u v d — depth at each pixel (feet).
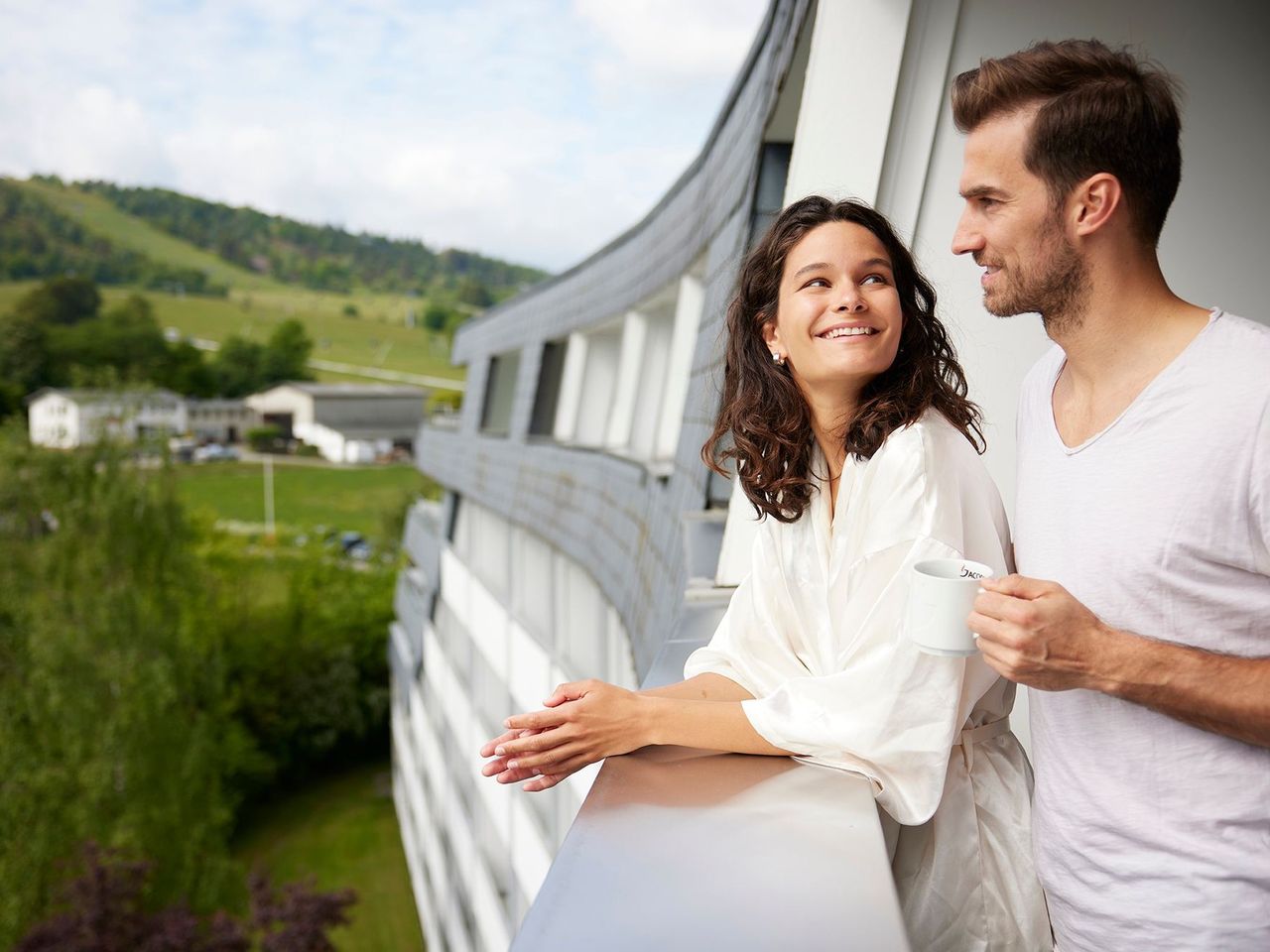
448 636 52.70
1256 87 8.13
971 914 4.83
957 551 4.56
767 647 5.21
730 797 4.31
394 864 84.53
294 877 83.76
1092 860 4.22
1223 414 3.75
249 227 503.20
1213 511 3.77
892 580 4.54
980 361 8.59
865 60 8.40
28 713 68.03
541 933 3.27
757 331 5.12
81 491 72.28
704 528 14.05
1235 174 8.23
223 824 79.51
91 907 57.57
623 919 3.35
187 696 76.18
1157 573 3.89
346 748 114.42
